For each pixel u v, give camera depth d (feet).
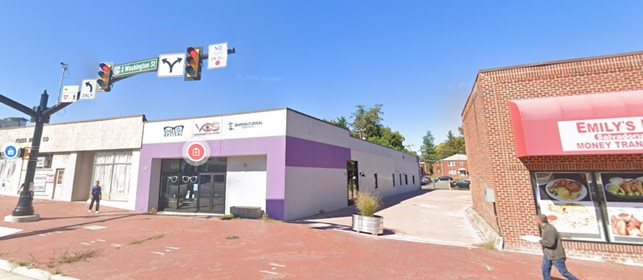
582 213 27.07
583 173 27.55
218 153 53.26
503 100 31.30
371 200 38.99
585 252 26.12
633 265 24.23
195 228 39.14
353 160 75.51
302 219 49.19
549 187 28.53
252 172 52.34
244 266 22.89
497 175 30.58
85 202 63.98
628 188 26.09
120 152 62.44
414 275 21.13
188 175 57.11
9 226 38.50
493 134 31.30
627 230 25.57
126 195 59.31
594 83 27.86
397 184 113.29
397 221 46.98
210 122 55.06
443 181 220.02
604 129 24.32
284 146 48.98
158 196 58.08
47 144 69.97
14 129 76.28
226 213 52.80
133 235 34.06
